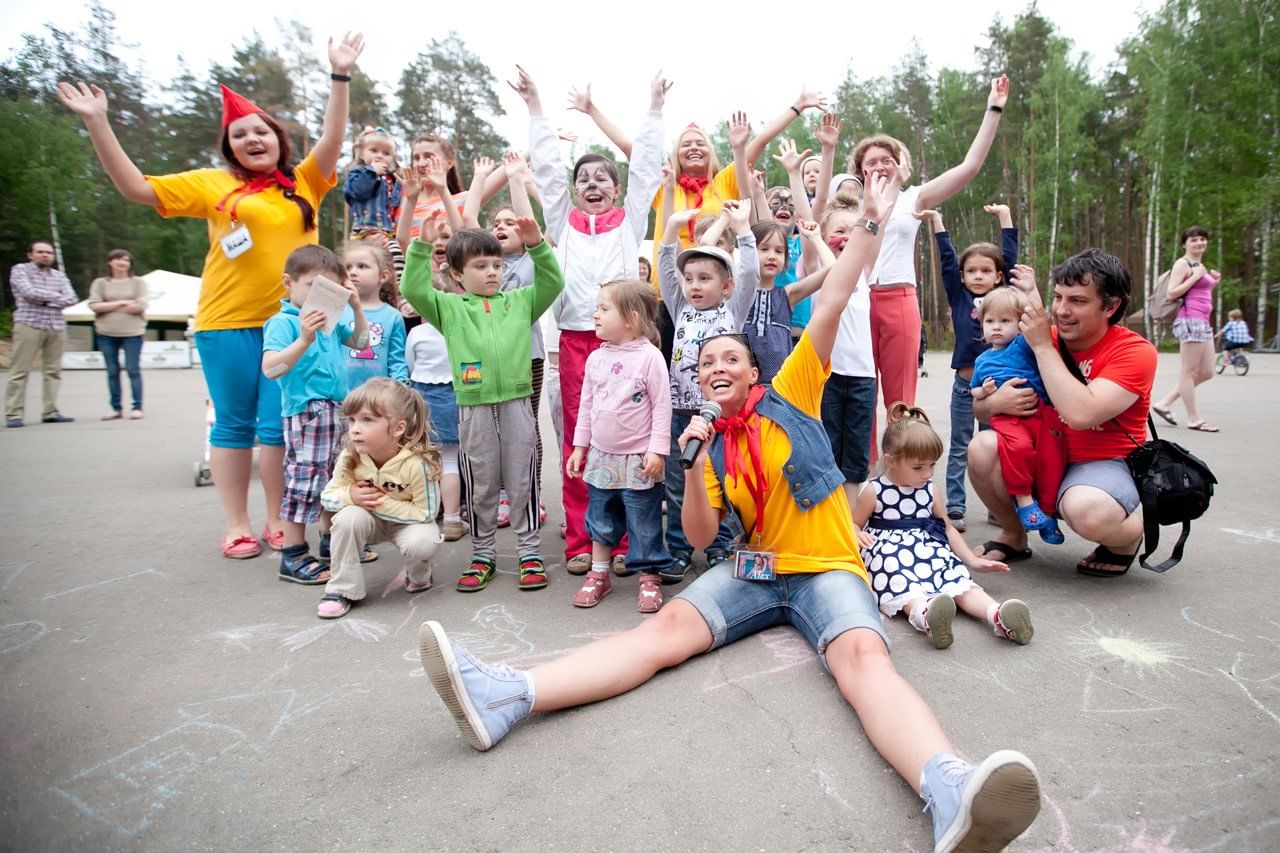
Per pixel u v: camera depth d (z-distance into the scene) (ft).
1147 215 85.92
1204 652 7.89
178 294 71.10
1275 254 75.92
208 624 9.17
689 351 10.69
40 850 5.14
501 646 8.51
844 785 5.74
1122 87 105.19
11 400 27.25
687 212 11.59
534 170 12.92
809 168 18.53
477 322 10.50
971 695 7.07
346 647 8.50
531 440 10.66
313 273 10.89
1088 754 6.08
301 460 10.69
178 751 6.37
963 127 98.12
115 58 110.83
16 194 93.81
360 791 5.79
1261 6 73.31
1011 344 10.57
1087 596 9.55
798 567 7.95
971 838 4.70
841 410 12.53
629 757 6.15
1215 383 38.22
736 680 7.44
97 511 14.71
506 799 5.65
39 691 7.46
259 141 11.69
